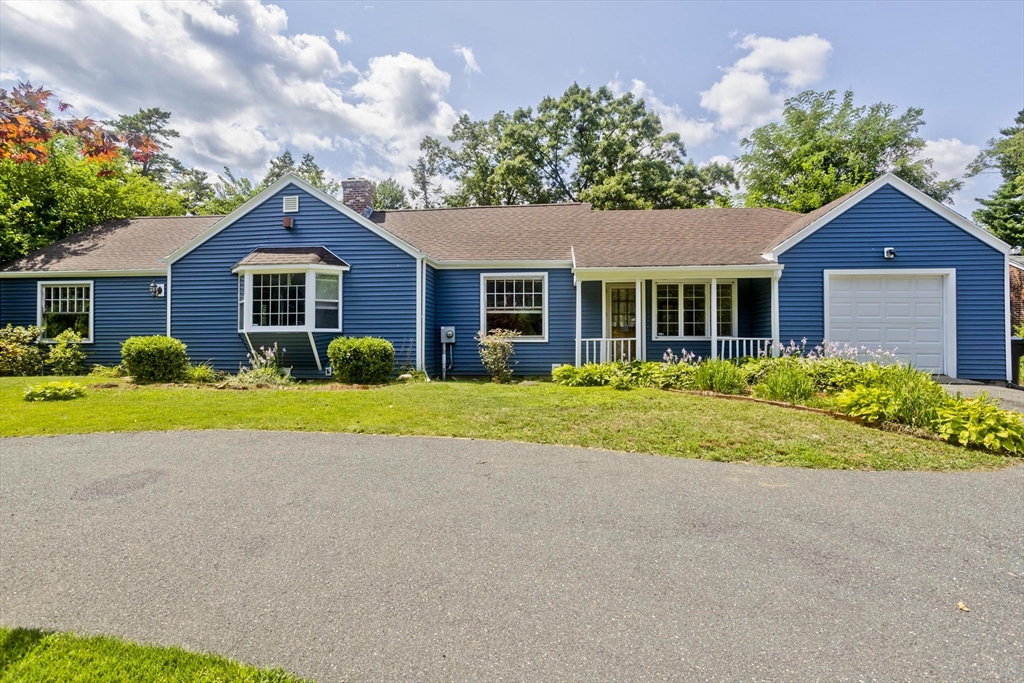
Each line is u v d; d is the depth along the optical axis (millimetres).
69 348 13047
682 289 12758
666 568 2957
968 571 2916
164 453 5312
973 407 5879
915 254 11000
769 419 6523
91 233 15664
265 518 3686
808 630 2361
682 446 5516
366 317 12148
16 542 3311
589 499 4047
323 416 6934
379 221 15008
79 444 5652
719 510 3824
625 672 2078
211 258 12445
